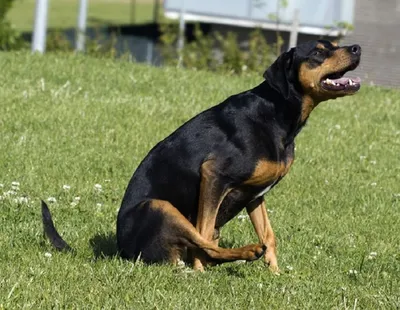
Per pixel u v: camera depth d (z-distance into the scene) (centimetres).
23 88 1838
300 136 1717
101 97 1839
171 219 927
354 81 946
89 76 2002
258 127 934
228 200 955
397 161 1617
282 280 938
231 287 888
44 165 1381
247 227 1168
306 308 838
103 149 1504
